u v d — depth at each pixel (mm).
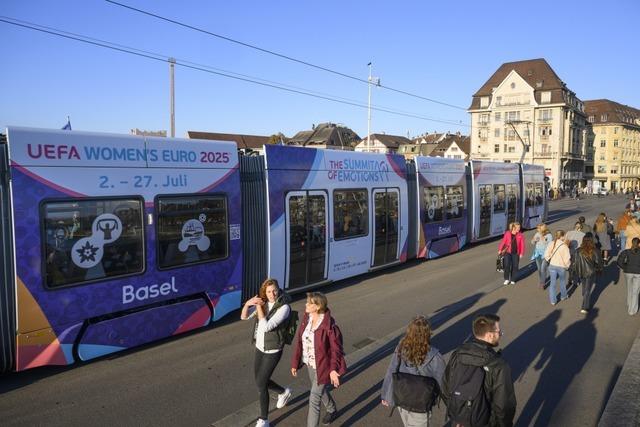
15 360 6230
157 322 7594
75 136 6684
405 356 4078
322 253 10922
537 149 78562
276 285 5160
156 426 5227
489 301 10539
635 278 9367
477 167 18703
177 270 7828
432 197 15453
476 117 84188
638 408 5359
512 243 12188
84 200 6707
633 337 8117
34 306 6242
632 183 112125
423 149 96312
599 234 14820
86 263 6738
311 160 10625
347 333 8383
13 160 6086
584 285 9523
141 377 6496
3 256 6059
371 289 11648
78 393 6020
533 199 24188
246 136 87438
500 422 3629
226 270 8617
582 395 6004
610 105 107812
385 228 13023
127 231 7191
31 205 6203
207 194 8297
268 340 4996
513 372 6695
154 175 7535
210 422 5316
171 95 34500
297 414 5477
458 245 17141
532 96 78000
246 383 6324
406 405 3918
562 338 8070
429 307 10062
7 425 5246
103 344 6930
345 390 6102
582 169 91000
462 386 3654
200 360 7102
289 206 10023
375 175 12680
